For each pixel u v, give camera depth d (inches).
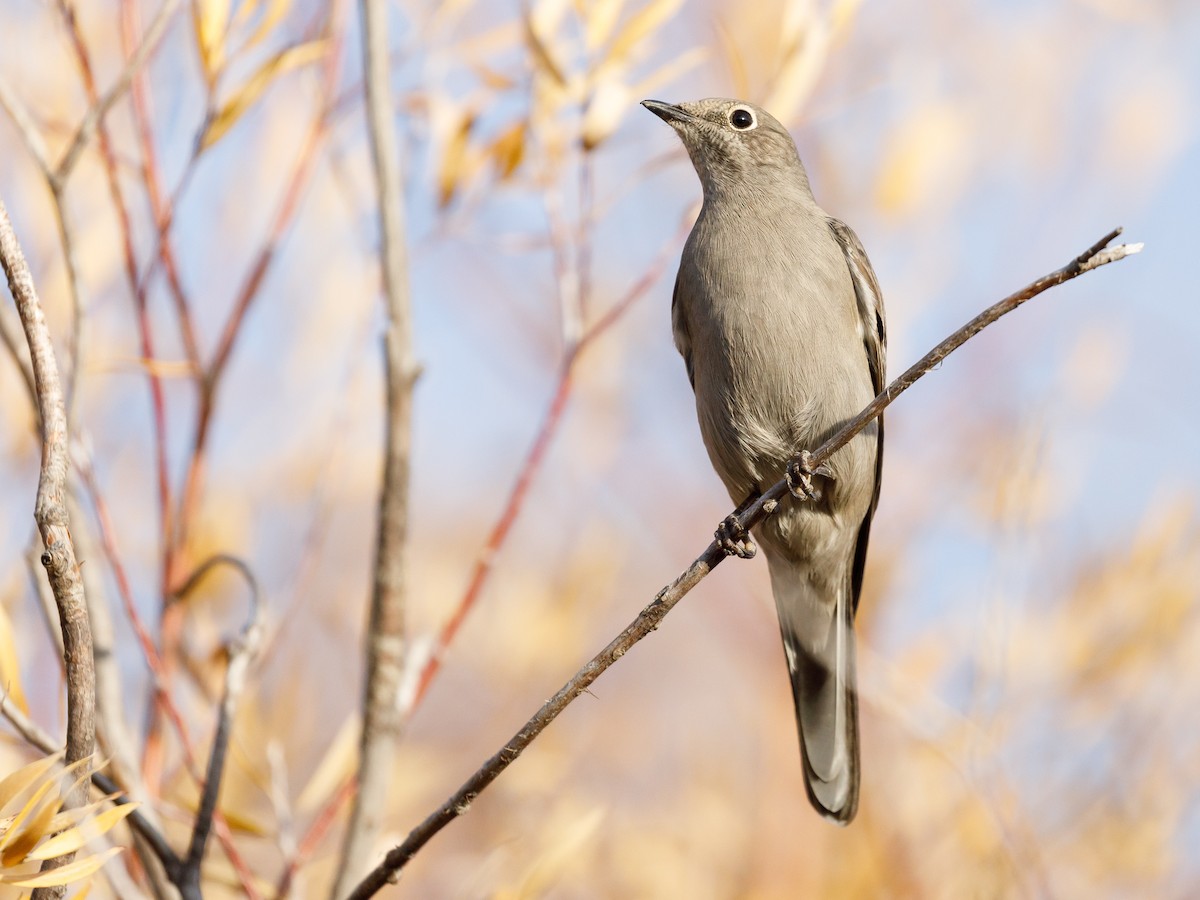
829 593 411.8
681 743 518.9
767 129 422.9
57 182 296.4
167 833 357.4
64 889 204.7
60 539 208.8
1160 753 446.9
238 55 327.0
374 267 388.8
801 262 397.7
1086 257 254.4
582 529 541.0
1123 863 431.5
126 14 350.0
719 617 558.6
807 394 390.3
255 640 305.0
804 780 400.2
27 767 189.8
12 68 399.9
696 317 405.1
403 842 254.4
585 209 366.6
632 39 362.9
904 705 436.1
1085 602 457.4
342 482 473.1
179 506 362.6
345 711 469.1
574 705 514.9
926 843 450.9
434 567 517.3
